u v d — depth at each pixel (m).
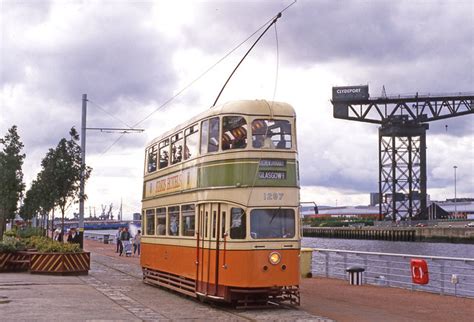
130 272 28.83
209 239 17.31
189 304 17.69
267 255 16.48
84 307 16.20
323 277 26.62
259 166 16.80
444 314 15.70
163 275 21.20
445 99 106.69
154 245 22.41
